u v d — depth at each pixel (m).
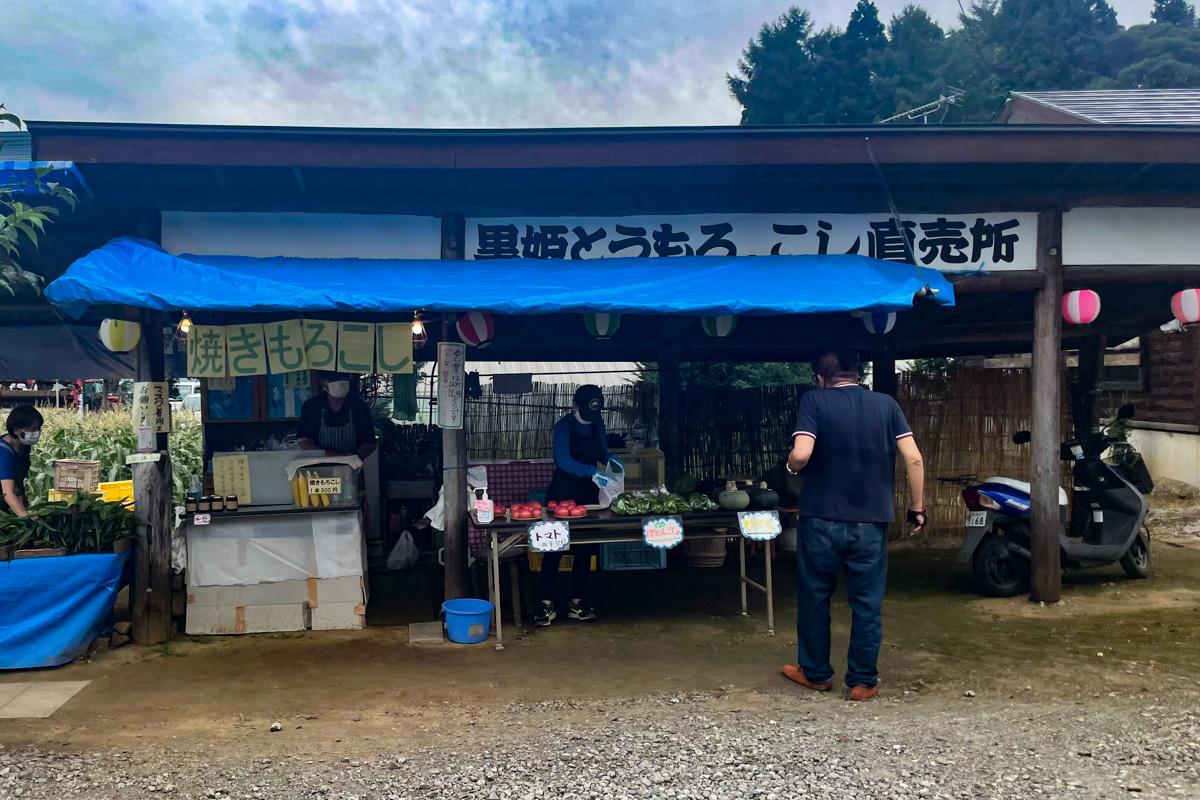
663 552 8.09
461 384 5.84
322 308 4.72
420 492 8.41
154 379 5.46
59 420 10.53
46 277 6.38
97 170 5.18
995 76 24.09
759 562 8.29
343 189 5.63
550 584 6.07
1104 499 6.96
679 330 7.90
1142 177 5.93
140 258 5.03
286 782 3.21
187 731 3.95
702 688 4.61
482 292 4.97
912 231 6.00
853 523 4.29
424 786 3.15
